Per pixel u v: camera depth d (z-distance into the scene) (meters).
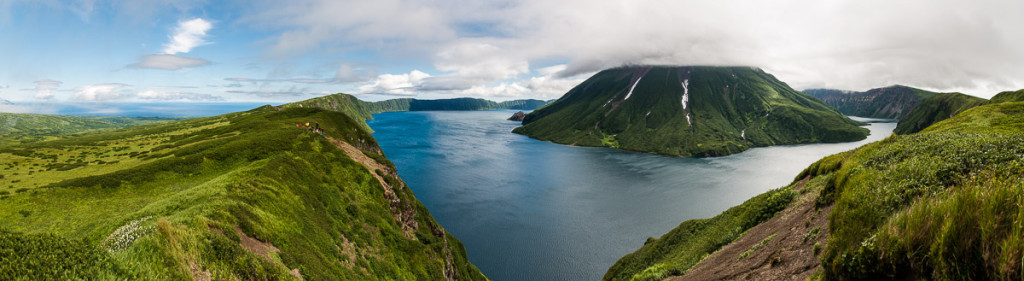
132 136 128.88
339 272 34.91
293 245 32.53
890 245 10.49
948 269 8.64
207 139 89.25
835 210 17.19
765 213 36.56
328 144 77.25
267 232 30.94
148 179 53.06
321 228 41.91
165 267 15.99
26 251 11.51
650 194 148.12
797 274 16.41
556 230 108.56
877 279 10.70
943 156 20.81
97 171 59.34
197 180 55.44
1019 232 7.46
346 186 61.69
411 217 71.50
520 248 97.12
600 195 146.50
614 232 107.62
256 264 22.64
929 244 9.44
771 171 198.50
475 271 78.38
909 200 15.84
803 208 29.41
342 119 113.50
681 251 44.81
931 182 17.41
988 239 8.12
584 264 89.56
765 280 18.41
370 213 57.16
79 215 42.09
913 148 26.16
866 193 17.28
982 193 8.86
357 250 45.09
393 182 76.31
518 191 149.88
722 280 22.66
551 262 90.31
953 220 8.91
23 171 62.84
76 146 97.00
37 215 41.44
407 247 54.47
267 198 39.50
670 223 114.62
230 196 35.91
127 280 13.70
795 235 23.03
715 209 127.12
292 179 50.78
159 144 98.44
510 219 116.69
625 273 53.56
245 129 96.88
